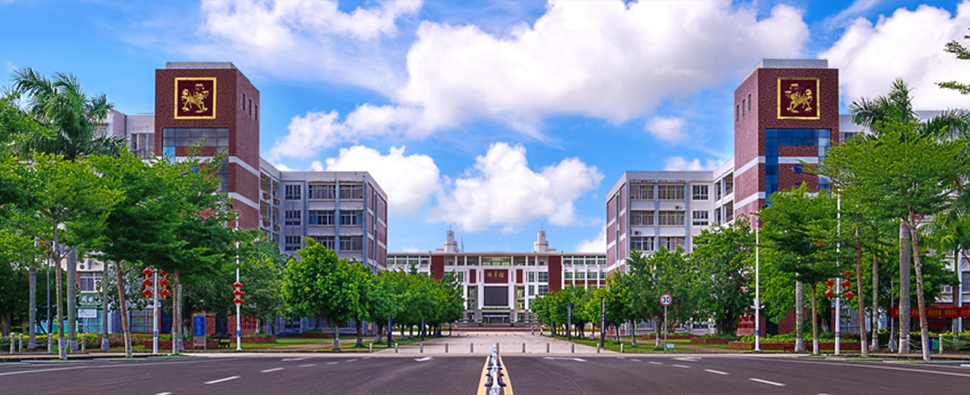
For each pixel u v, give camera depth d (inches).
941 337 1716.3
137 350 1868.8
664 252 2383.1
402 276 3260.3
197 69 3179.1
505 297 7042.3
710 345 2596.0
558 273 7047.2
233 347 2306.8
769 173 3238.2
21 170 1208.2
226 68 3184.1
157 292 1579.7
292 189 4165.8
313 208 4165.8
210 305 2306.8
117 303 2583.7
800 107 3255.4
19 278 2276.1
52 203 1290.6
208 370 885.8
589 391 637.3
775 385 696.4
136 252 1419.8
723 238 2642.7
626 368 1005.8
